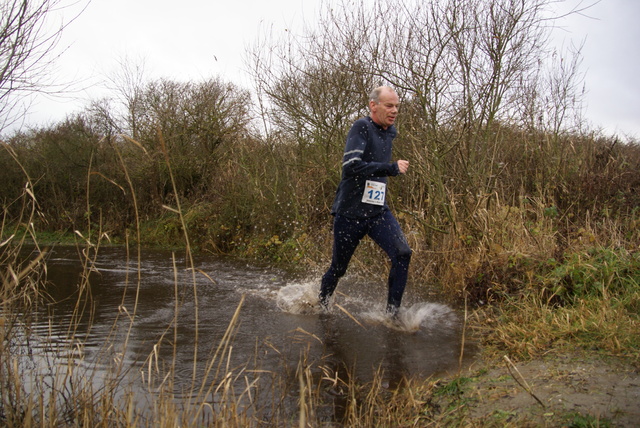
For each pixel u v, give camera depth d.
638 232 4.80
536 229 5.04
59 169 14.78
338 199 4.20
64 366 2.99
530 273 4.35
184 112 15.43
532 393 2.41
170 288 5.62
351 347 3.49
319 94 8.01
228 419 2.22
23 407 2.36
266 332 3.85
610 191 6.00
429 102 6.02
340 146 7.83
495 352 3.26
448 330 3.91
